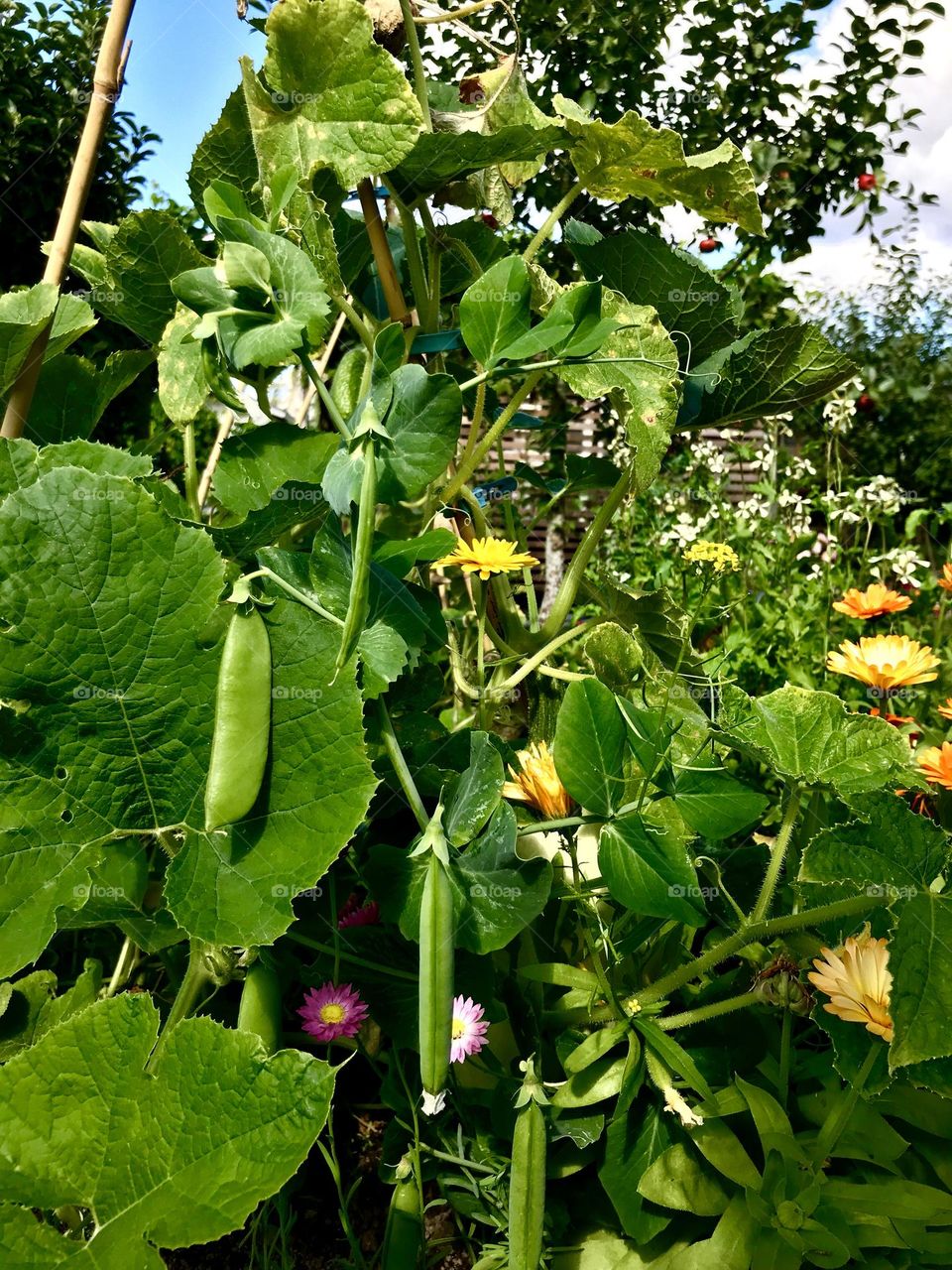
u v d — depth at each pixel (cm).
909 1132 84
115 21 83
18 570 64
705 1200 77
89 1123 61
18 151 350
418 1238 79
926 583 258
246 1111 59
